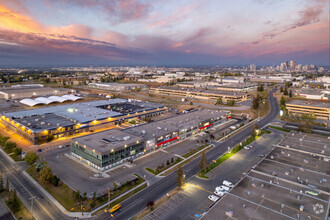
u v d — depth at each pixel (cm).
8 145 11656
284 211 6088
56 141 13762
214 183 9100
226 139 14650
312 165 8919
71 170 10062
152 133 13100
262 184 7319
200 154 12100
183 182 9106
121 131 13050
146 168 10369
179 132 14162
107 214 7144
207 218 5825
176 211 7281
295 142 11469
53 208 7475
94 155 10231
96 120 16238
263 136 15525
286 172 8138
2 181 8469
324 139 11919
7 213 7219
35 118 15900
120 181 9169
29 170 10031
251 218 5806
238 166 10675
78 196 7681
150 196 8156
